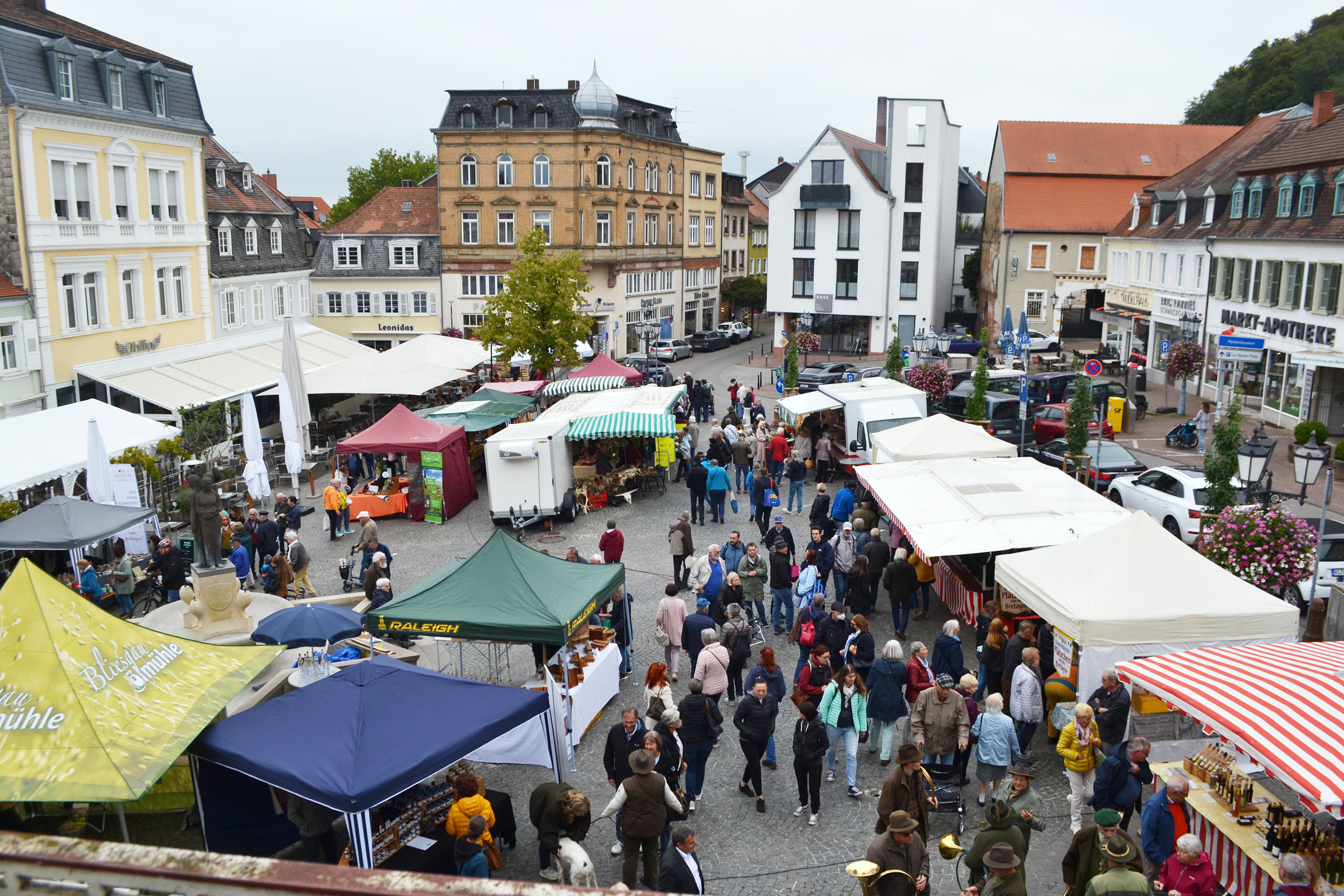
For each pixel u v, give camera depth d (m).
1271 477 17.36
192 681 9.16
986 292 60.72
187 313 35.25
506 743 11.23
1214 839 8.61
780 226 59.44
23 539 16.20
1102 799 9.17
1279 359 31.70
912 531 14.59
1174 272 40.44
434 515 23.86
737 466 25.23
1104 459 23.12
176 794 10.24
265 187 47.78
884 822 8.61
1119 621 10.90
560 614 11.49
